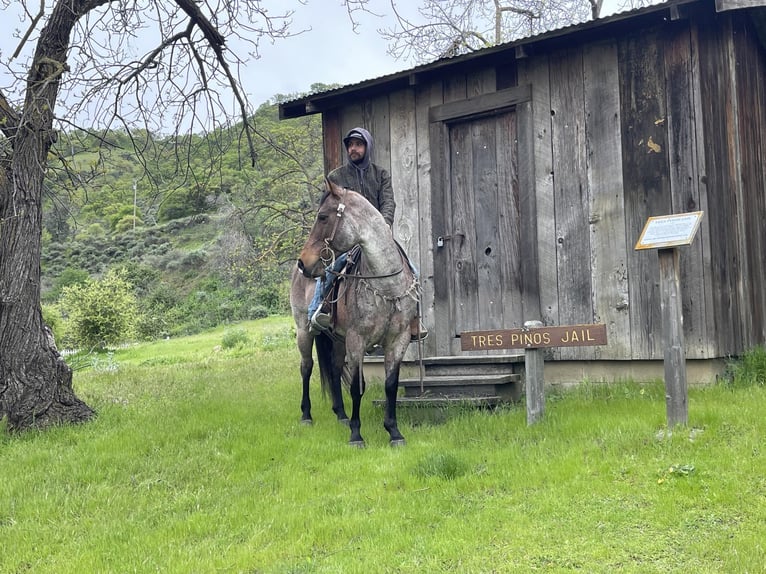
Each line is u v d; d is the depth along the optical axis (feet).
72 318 95.61
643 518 14.34
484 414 23.32
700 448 17.35
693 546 12.95
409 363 30.48
